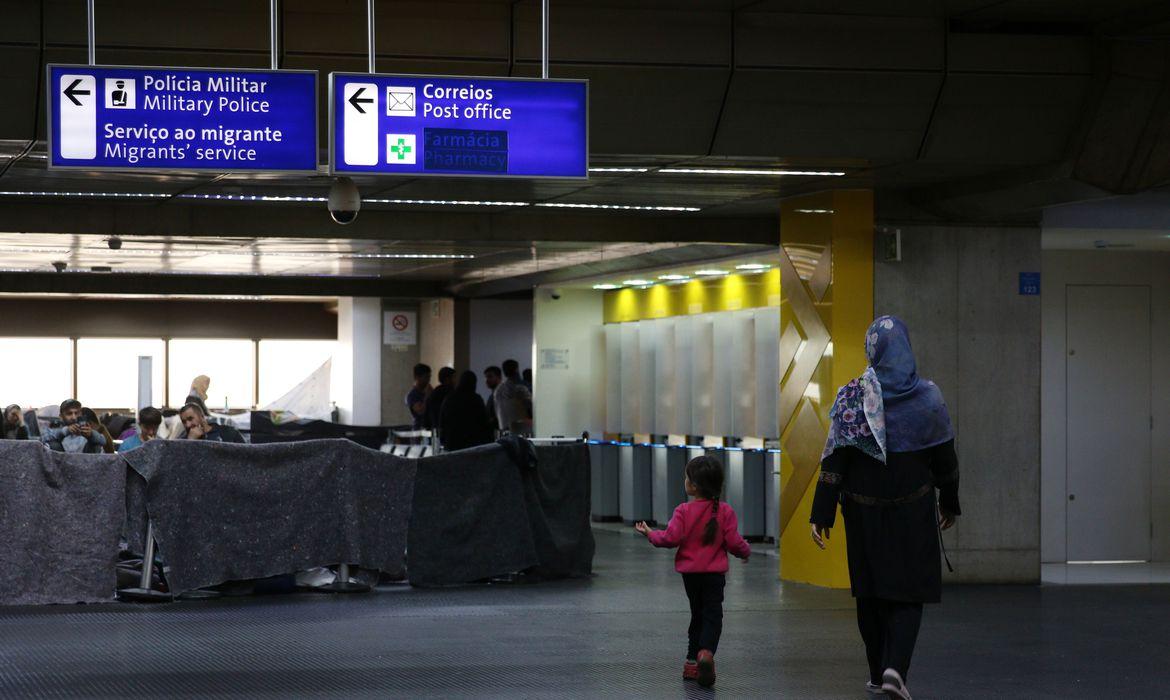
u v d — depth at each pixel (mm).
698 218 16656
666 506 21156
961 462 14508
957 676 9203
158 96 9516
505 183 13531
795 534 14656
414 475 13688
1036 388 14633
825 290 14219
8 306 30562
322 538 13086
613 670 9328
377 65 10547
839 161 12172
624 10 10859
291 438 17438
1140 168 12086
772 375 18750
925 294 14422
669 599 13102
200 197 14969
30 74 10297
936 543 8164
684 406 20891
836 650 10273
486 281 26094
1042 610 12500
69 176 13062
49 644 10172
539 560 14438
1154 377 16781
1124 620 11875
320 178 13156
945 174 13102
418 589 13633
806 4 10797
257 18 10344
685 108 11312
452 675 9078
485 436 17875
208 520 12594
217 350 31906
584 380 23641
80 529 12273
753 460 19422
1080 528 16625
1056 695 8570
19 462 12086
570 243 17484
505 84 9852
